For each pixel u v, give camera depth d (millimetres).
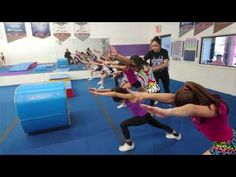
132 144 2332
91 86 6023
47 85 2957
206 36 5004
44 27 6871
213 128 1221
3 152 2387
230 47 4398
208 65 5047
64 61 7180
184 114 1076
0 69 6887
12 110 4004
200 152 2240
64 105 2768
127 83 3000
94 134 2803
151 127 2955
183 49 5918
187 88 1178
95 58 6875
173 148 2344
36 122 2709
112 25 7434
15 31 6762
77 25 7105
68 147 2457
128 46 7840
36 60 7223
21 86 2904
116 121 3264
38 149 2434
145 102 3988
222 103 1189
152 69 3162
